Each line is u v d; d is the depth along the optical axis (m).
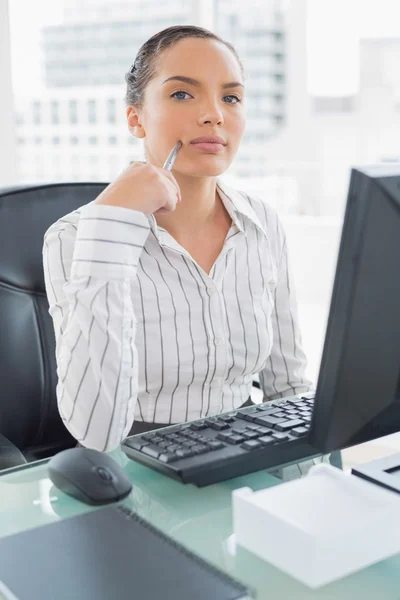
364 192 0.67
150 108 1.19
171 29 1.18
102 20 3.95
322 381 0.74
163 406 1.24
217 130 1.15
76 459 0.83
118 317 1.03
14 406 1.37
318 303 4.59
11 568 0.65
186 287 1.23
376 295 0.71
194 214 1.26
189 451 0.85
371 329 0.73
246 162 4.78
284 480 0.87
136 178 1.05
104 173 4.17
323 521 0.68
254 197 1.45
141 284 1.21
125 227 1.03
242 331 1.29
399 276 0.72
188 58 1.13
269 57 4.59
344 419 0.75
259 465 0.86
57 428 1.44
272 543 0.68
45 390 1.41
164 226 1.26
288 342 1.45
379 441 0.99
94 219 1.03
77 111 4.00
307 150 4.72
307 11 4.47
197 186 1.23
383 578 0.66
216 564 0.68
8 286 1.39
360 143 4.66
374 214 0.68
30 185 1.47
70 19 3.75
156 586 0.62
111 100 4.09
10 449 1.17
